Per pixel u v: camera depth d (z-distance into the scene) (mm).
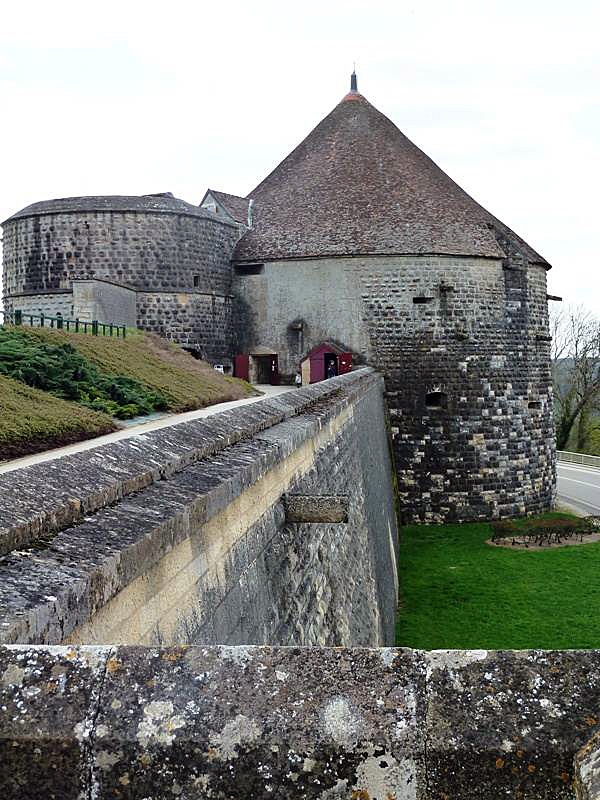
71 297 41000
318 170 48469
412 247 42438
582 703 2996
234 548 7062
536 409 45188
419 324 42562
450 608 27484
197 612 5910
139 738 2941
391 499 36031
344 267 43188
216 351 44312
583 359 76500
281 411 12188
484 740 2918
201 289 43406
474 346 42969
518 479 43719
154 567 5145
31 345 22844
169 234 42375
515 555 34812
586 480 59188
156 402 22922
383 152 48469
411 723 2971
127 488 5902
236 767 2916
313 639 10203
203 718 2990
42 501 4938
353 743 2934
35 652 3176
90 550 4555
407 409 42688
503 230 46188
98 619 4285
